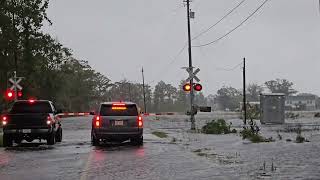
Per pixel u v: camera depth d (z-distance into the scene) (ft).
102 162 58.13
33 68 231.91
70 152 71.41
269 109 178.81
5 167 53.62
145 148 77.97
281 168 50.44
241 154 66.28
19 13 217.15
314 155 63.21
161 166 53.98
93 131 83.35
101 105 83.61
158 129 143.23
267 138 97.50
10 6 214.07
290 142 86.38
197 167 52.80
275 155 63.93
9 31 215.31
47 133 82.38
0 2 214.28
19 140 88.74
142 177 45.52
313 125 163.02
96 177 45.70
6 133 81.71
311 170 48.70
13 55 226.38
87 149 76.69
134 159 61.31
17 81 125.18
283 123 179.42
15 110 89.20
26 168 52.70
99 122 82.28
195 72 134.82
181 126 165.48
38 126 82.23
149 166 54.03
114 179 44.39
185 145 83.41
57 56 259.60
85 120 249.96
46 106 89.76
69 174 47.83
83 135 115.75
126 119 82.53
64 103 400.47
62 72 346.13
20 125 81.92
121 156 65.16
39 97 276.62
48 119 82.53
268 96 179.42
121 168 52.34
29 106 89.56
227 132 122.42
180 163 56.75
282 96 179.83
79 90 503.61
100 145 84.99
